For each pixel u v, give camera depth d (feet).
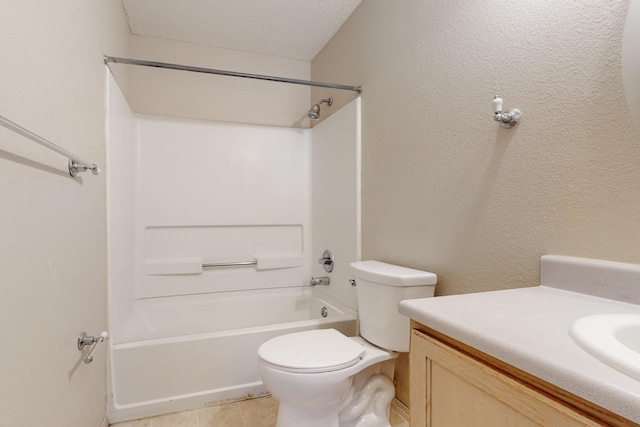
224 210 8.46
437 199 4.62
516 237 3.47
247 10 7.06
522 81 3.41
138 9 7.00
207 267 8.23
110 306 5.24
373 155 6.23
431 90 4.75
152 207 7.86
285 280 8.89
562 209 3.02
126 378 5.17
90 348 4.01
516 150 3.47
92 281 4.37
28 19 2.60
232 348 5.68
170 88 8.28
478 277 3.94
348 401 4.64
